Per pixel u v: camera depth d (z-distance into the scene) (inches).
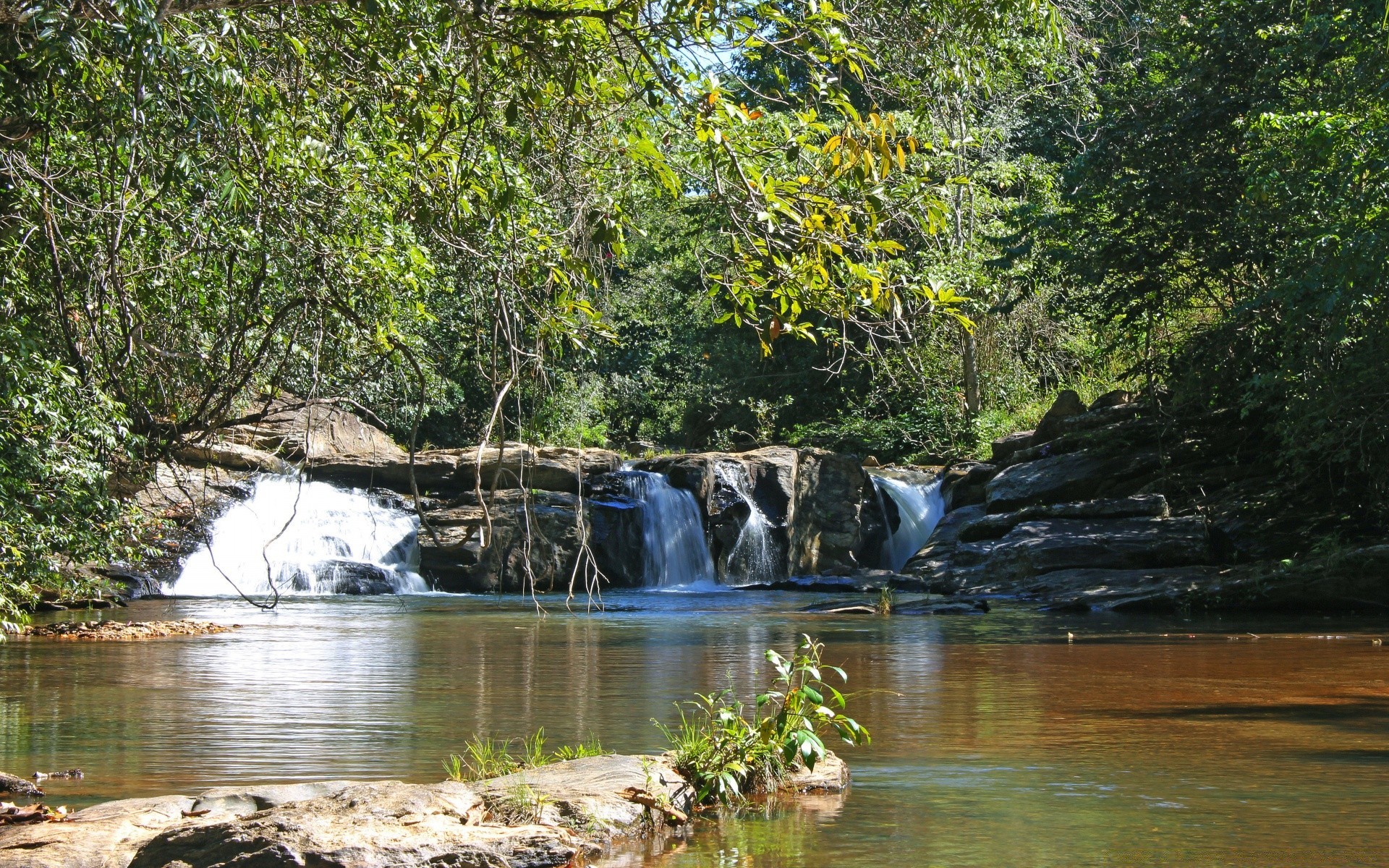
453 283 541.3
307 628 754.8
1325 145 738.2
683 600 1018.1
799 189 275.9
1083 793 269.4
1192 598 842.8
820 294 274.5
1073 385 1547.7
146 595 1005.8
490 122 343.9
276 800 232.1
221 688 463.5
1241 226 964.0
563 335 385.1
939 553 1101.1
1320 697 433.1
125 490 674.8
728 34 273.1
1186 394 1075.3
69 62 269.4
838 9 361.1
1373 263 681.0
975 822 241.0
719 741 277.4
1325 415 829.2
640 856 214.1
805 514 1262.3
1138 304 1149.1
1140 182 1069.1
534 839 208.7
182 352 445.7
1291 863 209.9
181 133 315.9
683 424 1792.6
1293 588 821.9
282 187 366.6
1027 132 1234.6
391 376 571.2
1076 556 960.3
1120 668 525.3
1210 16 1033.5
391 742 339.6
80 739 346.3
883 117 267.6
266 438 1204.5
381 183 391.9
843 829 235.6
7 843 206.7
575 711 400.8
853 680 485.7
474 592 1133.1
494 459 1203.2
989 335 1486.2
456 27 296.0
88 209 361.1
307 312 436.8
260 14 341.7
